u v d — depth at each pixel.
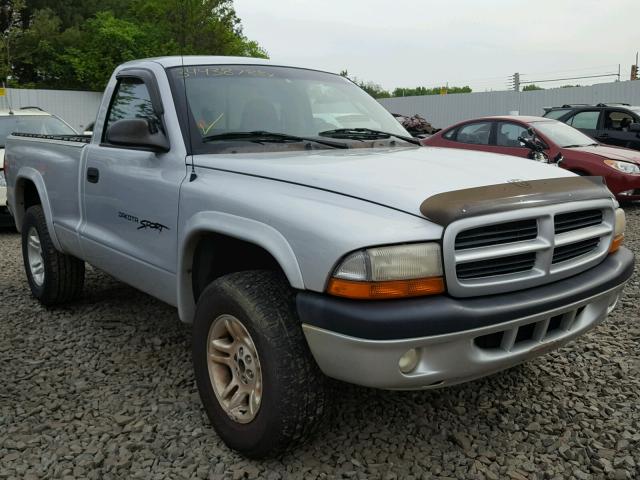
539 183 2.73
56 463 2.83
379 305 2.32
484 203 2.44
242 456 2.84
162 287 3.46
